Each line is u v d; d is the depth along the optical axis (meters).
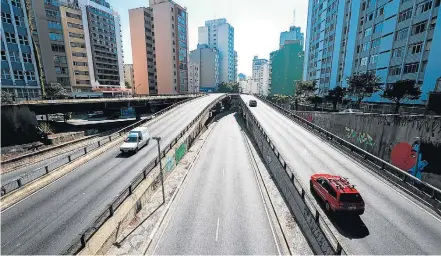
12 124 30.28
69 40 83.25
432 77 35.12
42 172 21.00
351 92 45.41
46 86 64.44
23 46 44.34
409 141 21.06
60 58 80.19
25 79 44.81
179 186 23.28
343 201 13.66
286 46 144.88
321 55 80.88
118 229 14.99
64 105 38.94
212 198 20.91
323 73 79.19
